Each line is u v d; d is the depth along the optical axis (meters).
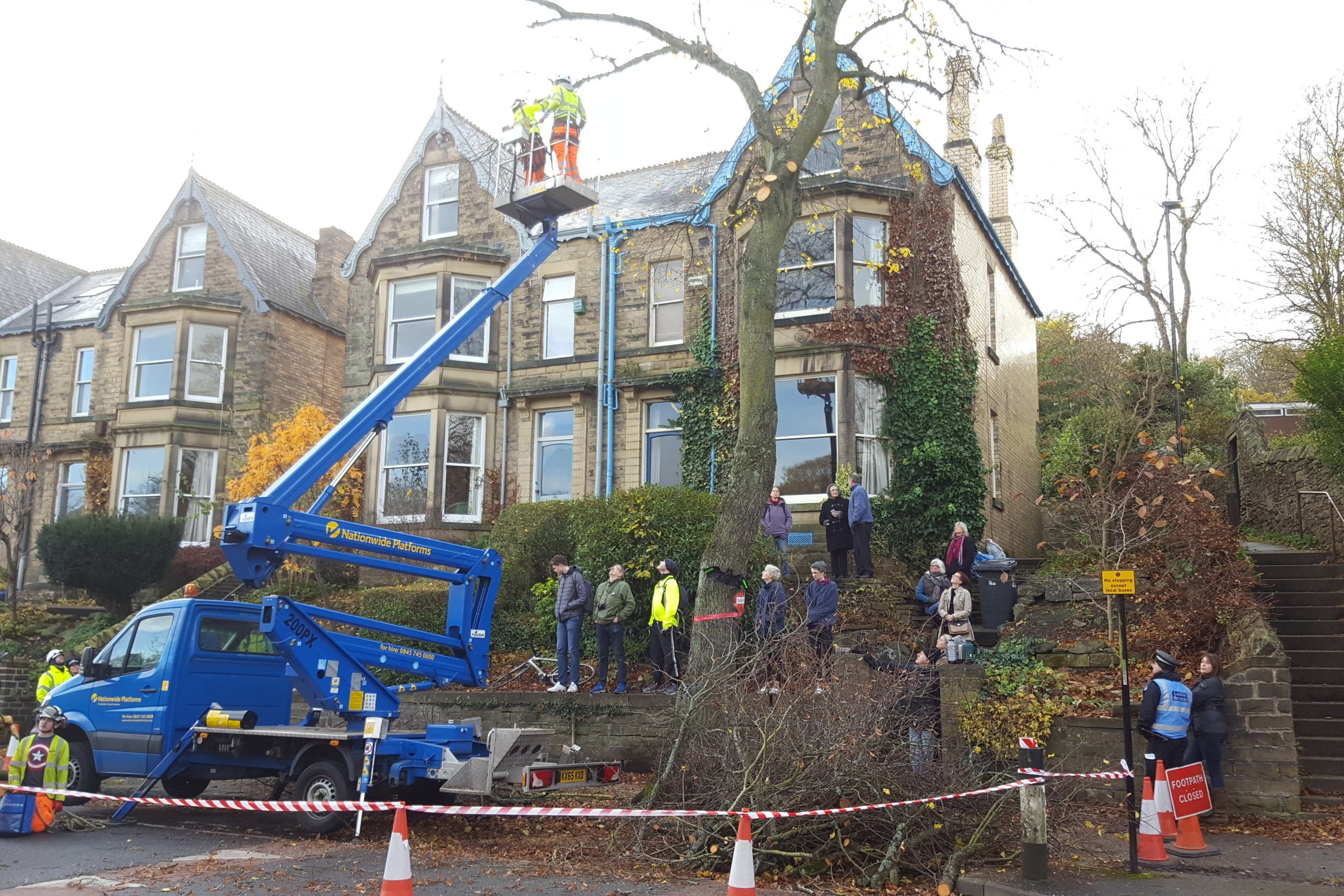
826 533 16.75
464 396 22.86
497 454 22.81
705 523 15.71
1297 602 14.55
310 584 20.84
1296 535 19.41
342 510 22.59
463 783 9.42
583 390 22.05
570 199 12.66
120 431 26.38
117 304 28.02
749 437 10.66
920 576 18.17
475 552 11.21
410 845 9.06
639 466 21.41
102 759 11.44
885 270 19.55
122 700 11.45
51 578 23.02
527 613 16.97
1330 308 24.11
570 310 22.89
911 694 8.98
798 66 12.89
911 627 15.09
